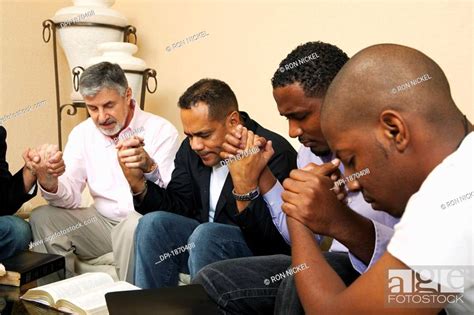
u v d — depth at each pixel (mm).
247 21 2330
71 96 2580
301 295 883
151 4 2697
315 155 1397
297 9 2158
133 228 1694
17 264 1367
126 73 2408
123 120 2068
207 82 1686
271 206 1381
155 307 1040
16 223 1841
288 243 1396
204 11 2486
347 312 795
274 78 1290
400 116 760
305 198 950
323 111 852
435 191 718
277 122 2260
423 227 708
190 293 1119
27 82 2729
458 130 776
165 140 2125
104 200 2094
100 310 1116
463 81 1775
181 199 1793
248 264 1237
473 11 1733
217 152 1668
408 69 775
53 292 1180
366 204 1161
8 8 2623
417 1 1845
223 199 1677
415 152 769
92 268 2010
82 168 2133
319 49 1263
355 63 811
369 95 779
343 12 2027
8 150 2662
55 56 2672
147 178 1762
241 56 2365
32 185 1895
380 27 1939
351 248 1005
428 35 1833
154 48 2711
